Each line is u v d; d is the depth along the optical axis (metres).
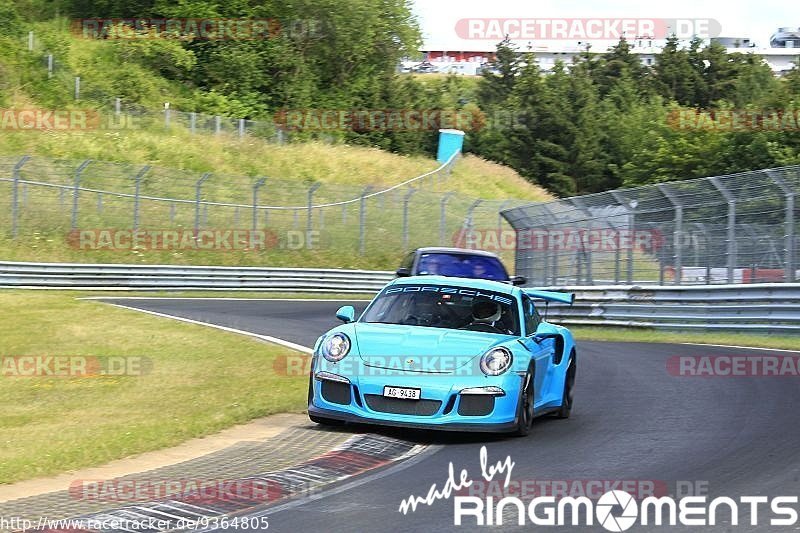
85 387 44.25
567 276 99.19
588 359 56.72
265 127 180.88
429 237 149.88
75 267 108.12
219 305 96.56
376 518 21.84
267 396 40.81
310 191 136.00
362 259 140.00
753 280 75.75
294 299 112.75
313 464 27.33
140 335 63.03
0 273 102.69
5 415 37.56
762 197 75.19
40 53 167.88
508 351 32.22
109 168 139.75
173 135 164.00
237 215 138.00
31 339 59.94
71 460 27.95
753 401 40.38
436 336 33.09
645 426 34.75
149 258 123.69
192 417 35.31
